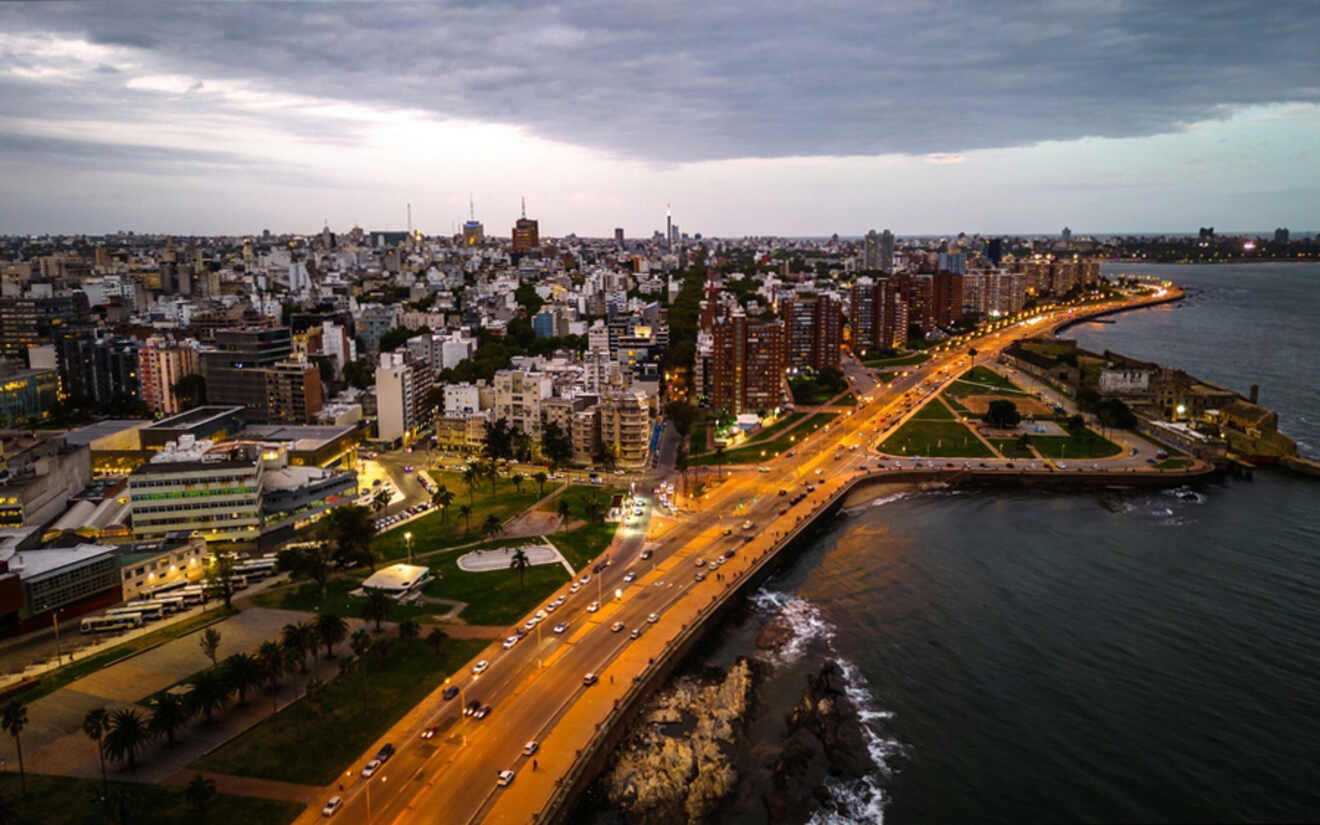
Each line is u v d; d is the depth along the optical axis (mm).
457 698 165125
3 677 171000
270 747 148625
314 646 169875
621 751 160375
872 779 152375
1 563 191000
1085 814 143000
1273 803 144250
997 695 177500
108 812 129625
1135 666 186875
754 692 180250
